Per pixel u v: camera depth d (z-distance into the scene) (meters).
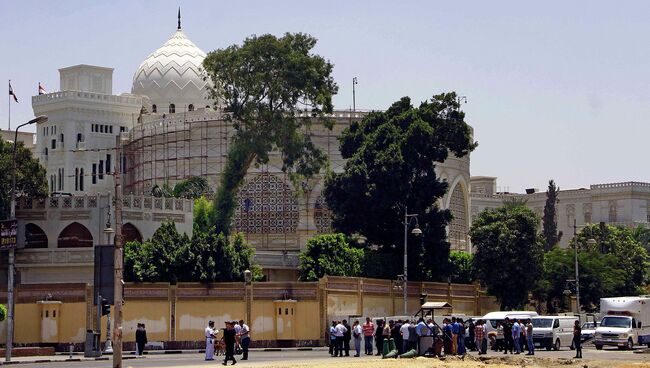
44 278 88.56
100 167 137.88
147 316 77.88
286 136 104.12
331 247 92.44
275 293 80.88
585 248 139.50
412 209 99.25
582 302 114.19
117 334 44.72
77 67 143.00
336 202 101.44
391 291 91.25
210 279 81.12
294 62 103.12
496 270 100.44
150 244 81.25
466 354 62.84
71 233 89.94
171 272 80.44
